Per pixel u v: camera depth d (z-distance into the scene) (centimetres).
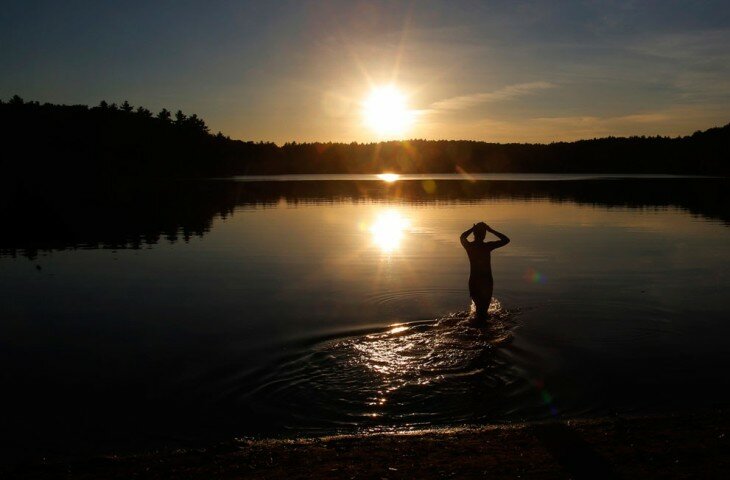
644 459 530
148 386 824
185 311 1255
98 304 1326
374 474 525
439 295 1384
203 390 805
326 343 995
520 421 697
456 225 2984
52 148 10100
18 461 614
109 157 10400
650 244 2222
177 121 13950
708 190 6075
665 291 1405
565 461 534
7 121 11300
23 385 834
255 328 1110
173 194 6034
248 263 1884
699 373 846
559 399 758
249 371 873
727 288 1434
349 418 715
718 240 2306
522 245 2216
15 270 1773
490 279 1153
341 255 2038
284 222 3216
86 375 870
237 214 3741
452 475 514
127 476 541
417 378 829
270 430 688
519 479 498
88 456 626
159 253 2116
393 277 1623
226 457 581
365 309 1252
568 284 1500
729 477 479
